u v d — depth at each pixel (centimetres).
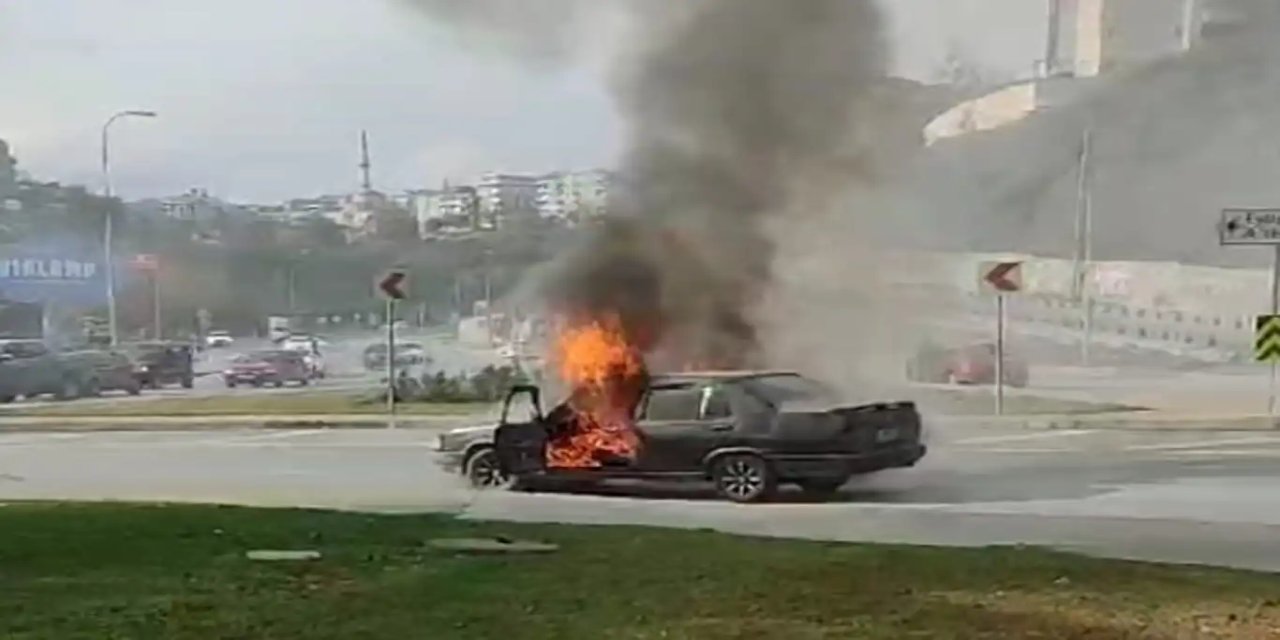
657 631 624
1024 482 1291
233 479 1430
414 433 2009
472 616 657
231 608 678
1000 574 753
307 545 877
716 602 684
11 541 889
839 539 953
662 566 788
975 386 2603
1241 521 1034
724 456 1201
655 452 1228
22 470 1565
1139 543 929
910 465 1251
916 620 641
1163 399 2405
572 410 1294
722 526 1035
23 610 674
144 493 1309
